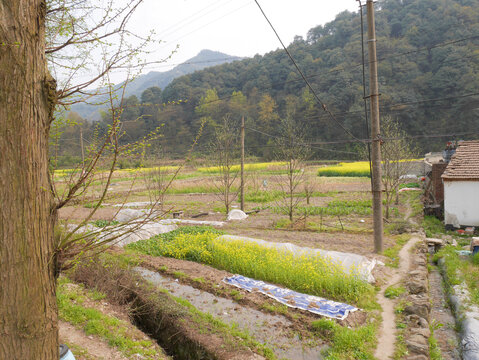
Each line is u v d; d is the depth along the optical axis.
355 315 6.92
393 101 56.00
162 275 9.46
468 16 63.12
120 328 6.27
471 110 53.03
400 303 7.43
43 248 2.90
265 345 5.99
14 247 2.67
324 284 8.10
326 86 63.91
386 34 70.88
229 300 7.82
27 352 2.71
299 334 6.30
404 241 12.70
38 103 2.88
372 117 10.98
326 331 6.28
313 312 6.94
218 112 51.91
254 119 65.50
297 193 26.77
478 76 52.88
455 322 7.20
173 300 7.58
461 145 17.14
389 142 20.39
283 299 7.59
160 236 12.93
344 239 13.20
